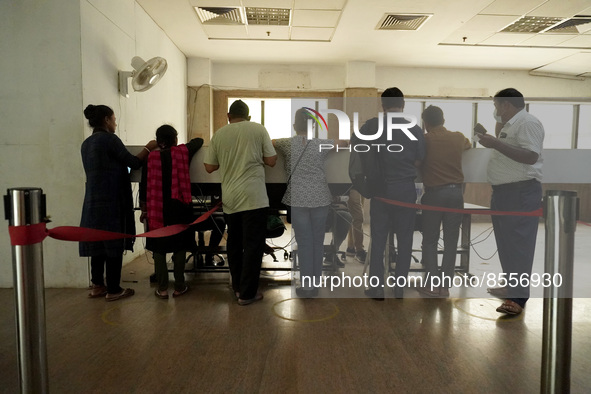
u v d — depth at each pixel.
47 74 3.25
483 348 2.15
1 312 2.78
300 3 5.08
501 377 1.85
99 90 3.59
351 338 2.28
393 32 6.07
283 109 8.12
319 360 2.01
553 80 8.30
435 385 1.78
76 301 2.98
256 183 2.80
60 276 3.33
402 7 5.14
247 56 7.36
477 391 1.73
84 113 3.01
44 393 1.41
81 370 1.93
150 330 2.41
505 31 6.02
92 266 3.06
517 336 2.31
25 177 3.30
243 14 5.40
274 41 6.51
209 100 7.57
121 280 3.55
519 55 7.17
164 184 2.98
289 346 2.17
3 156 3.29
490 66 7.98
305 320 2.56
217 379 1.83
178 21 5.56
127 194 3.03
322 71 7.92
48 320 2.58
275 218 3.37
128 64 4.37
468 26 5.80
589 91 8.34
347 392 1.72
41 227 1.40
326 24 5.78
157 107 5.56
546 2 4.98
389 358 2.03
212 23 5.70
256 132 2.81
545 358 1.42
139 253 4.60
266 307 2.81
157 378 1.84
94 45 3.49
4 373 1.92
